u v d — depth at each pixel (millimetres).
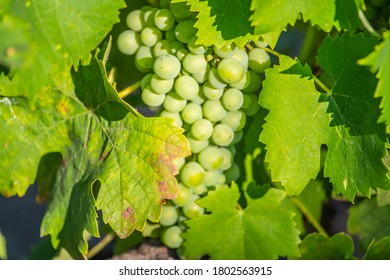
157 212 512
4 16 464
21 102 543
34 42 464
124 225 519
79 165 547
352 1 497
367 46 511
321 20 487
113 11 491
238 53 527
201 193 566
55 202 567
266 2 482
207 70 529
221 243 574
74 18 482
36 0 474
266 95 516
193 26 514
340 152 521
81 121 542
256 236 574
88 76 527
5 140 547
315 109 522
